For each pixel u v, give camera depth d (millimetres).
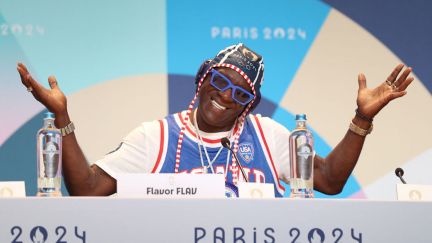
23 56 10531
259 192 6363
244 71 7641
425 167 11320
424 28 11578
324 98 11250
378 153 11227
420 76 11477
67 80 10633
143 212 5535
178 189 6098
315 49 11297
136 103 10797
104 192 7582
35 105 10484
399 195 6668
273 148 7996
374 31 11477
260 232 5609
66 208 5477
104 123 10695
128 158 7680
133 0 10930
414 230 5738
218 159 7746
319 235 5656
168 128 7867
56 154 6352
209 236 5566
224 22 11117
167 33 10961
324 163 8031
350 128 7738
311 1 11352
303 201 5672
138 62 10859
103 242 5484
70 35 10703
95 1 10828
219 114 7664
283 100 11148
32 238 5434
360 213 5707
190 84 10961
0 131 10359
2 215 5422
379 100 7484
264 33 11188
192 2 11062
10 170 10336
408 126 11344
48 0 10695
